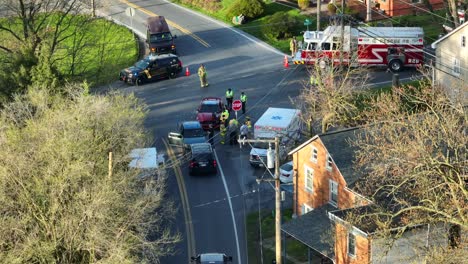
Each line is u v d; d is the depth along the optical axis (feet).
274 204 266.16
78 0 433.07
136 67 368.07
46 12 339.98
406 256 203.82
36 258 199.00
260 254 238.48
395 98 252.21
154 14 463.01
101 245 197.36
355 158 233.35
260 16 441.27
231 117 326.65
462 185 182.91
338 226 212.02
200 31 431.43
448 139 194.39
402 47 356.59
